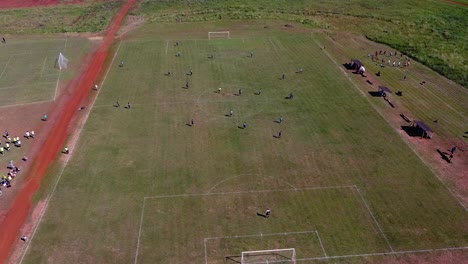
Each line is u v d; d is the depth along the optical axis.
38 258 53.00
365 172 67.62
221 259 52.72
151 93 93.25
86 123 82.12
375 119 82.44
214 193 63.53
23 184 65.81
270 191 63.81
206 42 122.25
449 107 87.56
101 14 152.25
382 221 58.28
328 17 145.75
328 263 52.09
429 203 61.34
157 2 165.38
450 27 135.75
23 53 117.12
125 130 79.62
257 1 164.38
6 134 78.56
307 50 116.19
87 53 116.69
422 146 74.31
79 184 65.62
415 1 163.38
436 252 53.59
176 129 79.69
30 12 157.00
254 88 94.88
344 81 98.06
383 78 100.19
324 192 63.53
